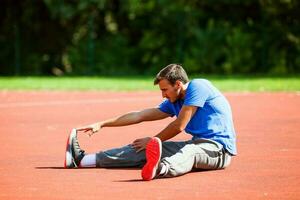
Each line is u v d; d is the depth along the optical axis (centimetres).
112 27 7394
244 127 2700
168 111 1827
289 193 1484
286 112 3225
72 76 6869
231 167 1806
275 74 6519
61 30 7325
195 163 1717
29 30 7288
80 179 1659
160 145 1598
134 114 1827
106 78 6212
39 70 7244
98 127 1816
